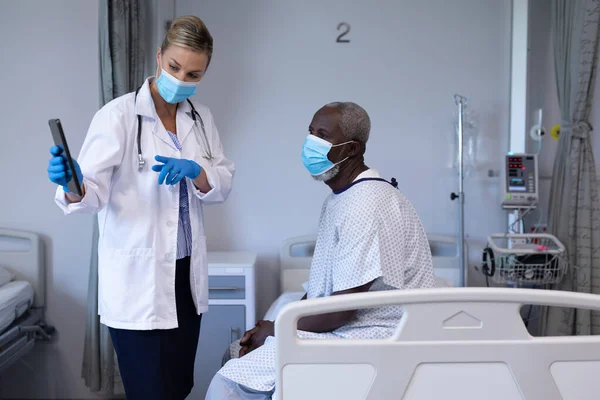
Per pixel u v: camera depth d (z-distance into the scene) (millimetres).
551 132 3061
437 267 2910
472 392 1205
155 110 1583
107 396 2893
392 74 2973
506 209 2850
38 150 2869
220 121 2977
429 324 1190
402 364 1190
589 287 2693
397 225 1491
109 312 1543
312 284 1647
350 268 1440
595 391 1207
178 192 1577
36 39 2863
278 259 3014
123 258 1530
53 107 2869
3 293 2486
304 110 2980
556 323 2713
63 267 2885
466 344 1189
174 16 2943
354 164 1622
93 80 2875
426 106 2975
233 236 3014
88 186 1426
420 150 2984
